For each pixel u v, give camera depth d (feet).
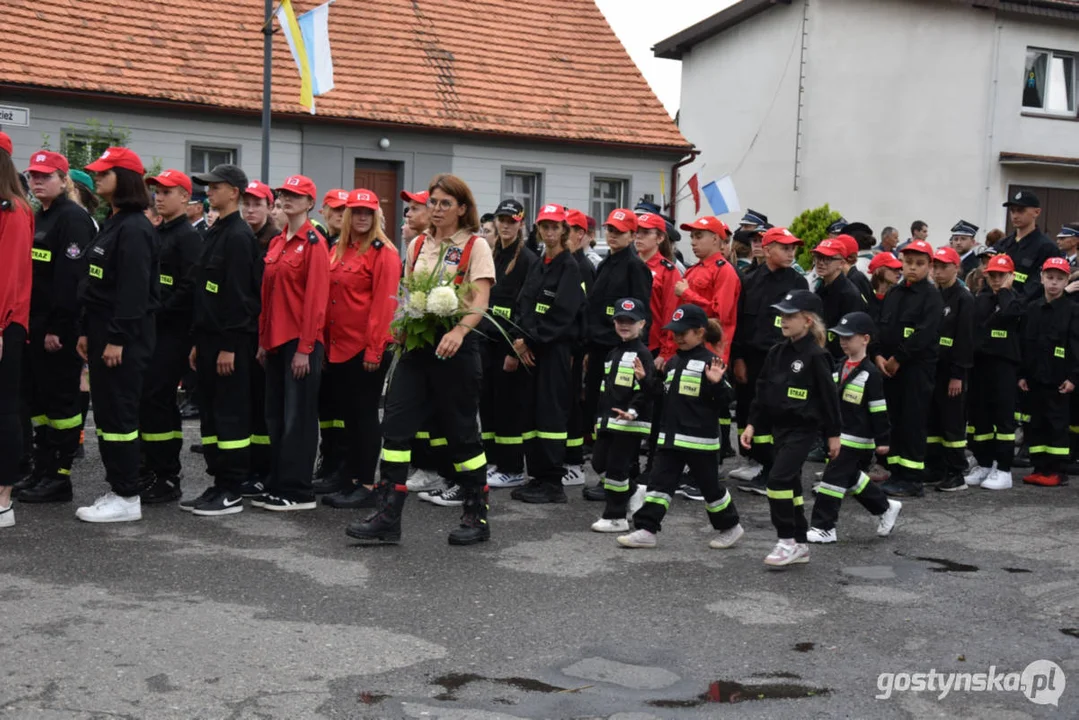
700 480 24.50
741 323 32.42
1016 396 35.09
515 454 30.76
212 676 16.26
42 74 58.08
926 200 90.74
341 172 67.31
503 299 29.71
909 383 31.58
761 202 95.91
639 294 30.50
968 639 19.02
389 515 23.85
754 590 21.65
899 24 90.07
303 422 26.27
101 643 17.37
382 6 73.61
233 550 22.99
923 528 27.55
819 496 26.00
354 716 15.07
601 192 76.84
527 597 20.66
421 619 19.17
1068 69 93.25
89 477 29.68
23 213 23.50
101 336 24.44
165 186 26.45
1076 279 35.55
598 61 78.69
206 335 25.89
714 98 100.32
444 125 69.21
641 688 16.39
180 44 63.98
